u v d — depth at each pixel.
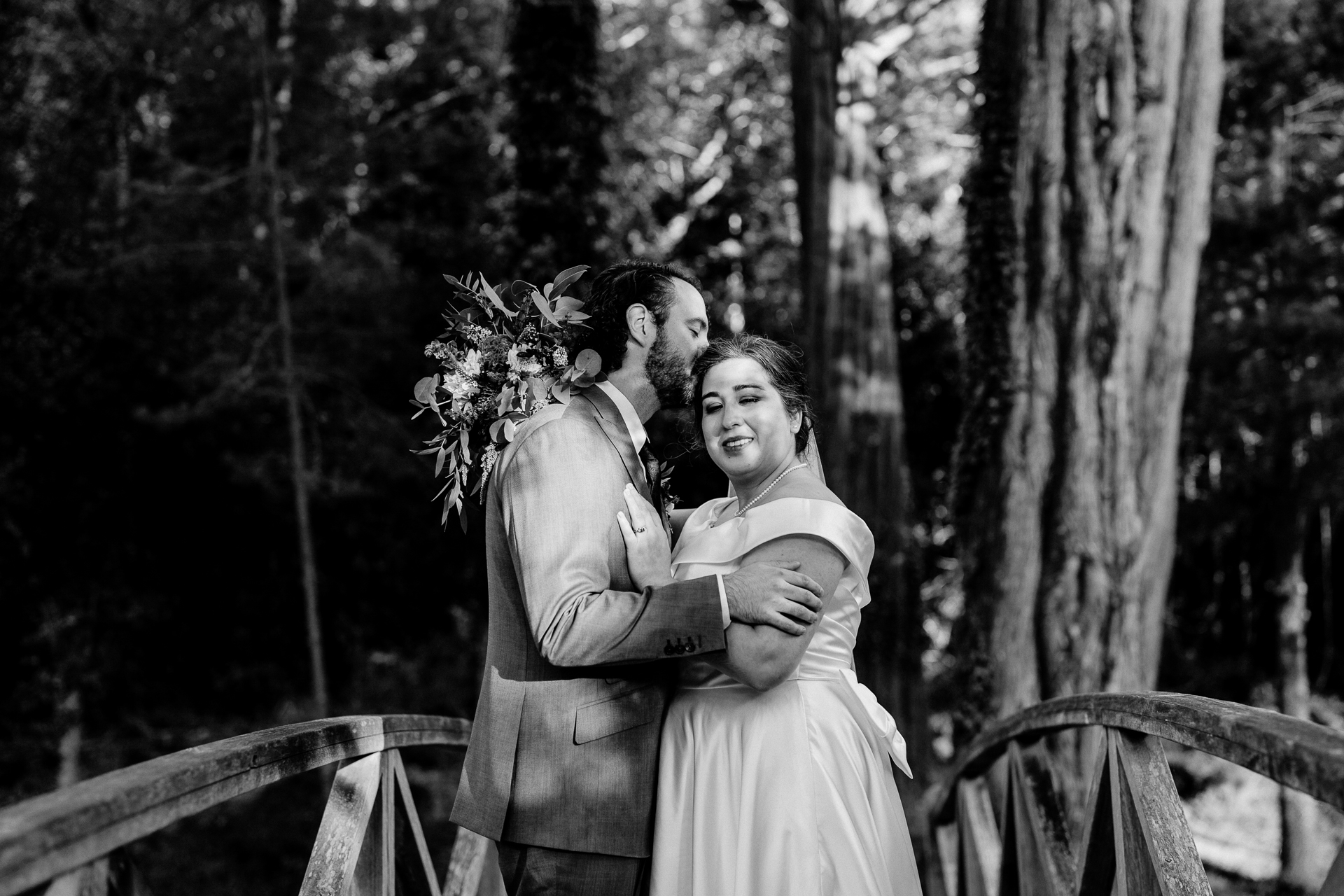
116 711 14.95
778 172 18.30
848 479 11.97
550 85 10.57
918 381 18.30
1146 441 6.47
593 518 2.30
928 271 18.09
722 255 18.45
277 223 13.40
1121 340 6.44
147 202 14.18
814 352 12.44
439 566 16.44
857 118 12.68
